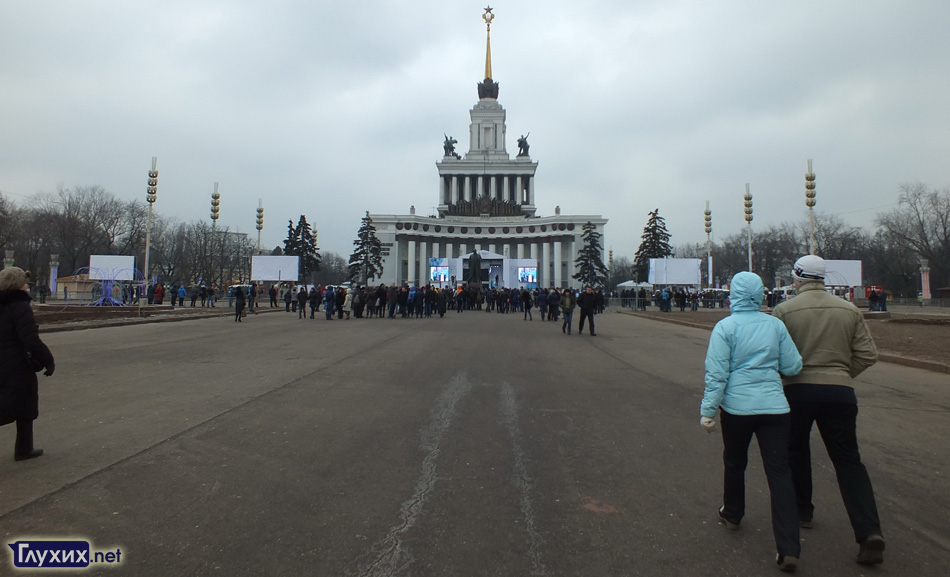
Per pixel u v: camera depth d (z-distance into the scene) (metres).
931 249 67.94
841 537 3.98
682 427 6.91
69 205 73.12
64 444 5.82
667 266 44.31
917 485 5.00
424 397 8.45
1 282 5.18
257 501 4.38
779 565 3.44
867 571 3.46
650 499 4.57
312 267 68.38
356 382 9.62
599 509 4.34
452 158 118.62
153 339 16.77
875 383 10.41
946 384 10.30
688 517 4.22
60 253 75.75
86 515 4.08
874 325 24.75
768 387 3.72
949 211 66.38
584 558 3.55
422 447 5.89
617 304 53.25
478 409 7.71
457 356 13.41
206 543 3.67
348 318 28.56
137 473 4.96
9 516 4.04
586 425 6.95
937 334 19.64
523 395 8.73
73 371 10.55
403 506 4.33
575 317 34.78
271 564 3.41
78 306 30.67
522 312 42.97
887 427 7.07
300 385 9.26
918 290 71.44
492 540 3.78
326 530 3.89
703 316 33.66
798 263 4.27
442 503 4.40
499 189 120.88
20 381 5.18
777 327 3.84
